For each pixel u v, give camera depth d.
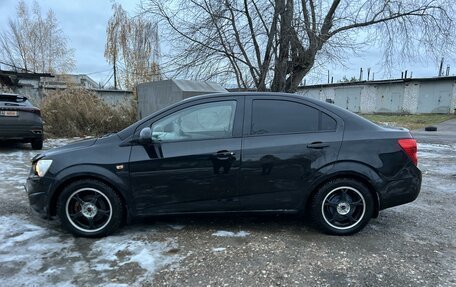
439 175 7.73
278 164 4.00
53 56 38.91
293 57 10.62
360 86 39.38
